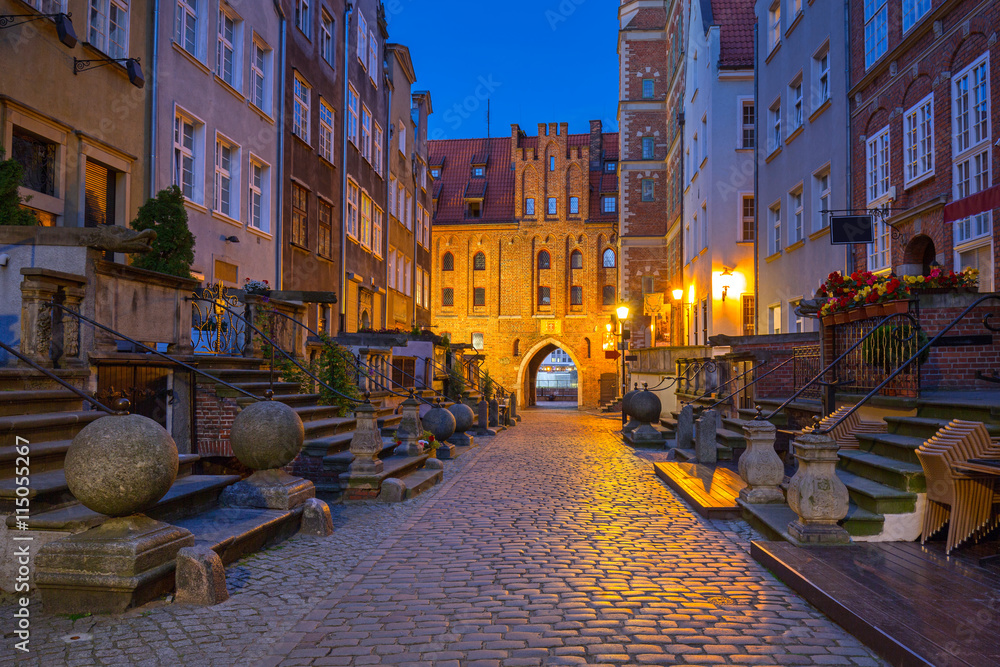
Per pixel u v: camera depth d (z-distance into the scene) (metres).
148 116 14.41
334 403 13.30
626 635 4.65
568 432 25.34
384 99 31.94
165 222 12.41
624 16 46.62
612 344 52.97
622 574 6.12
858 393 10.25
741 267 27.50
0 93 10.65
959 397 8.40
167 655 4.39
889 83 16.12
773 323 24.12
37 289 7.59
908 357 9.15
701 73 30.03
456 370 27.02
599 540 7.46
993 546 6.39
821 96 20.28
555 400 72.38
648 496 10.38
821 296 11.17
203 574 5.34
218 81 16.88
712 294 27.52
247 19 18.25
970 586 5.18
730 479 10.88
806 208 20.88
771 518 7.54
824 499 6.54
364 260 28.42
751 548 6.72
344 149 25.41
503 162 60.41
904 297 9.27
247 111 18.34
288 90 20.61
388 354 18.45
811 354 13.41
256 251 18.80
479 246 57.03
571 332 55.75
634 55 45.28
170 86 15.00
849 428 9.03
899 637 4.15
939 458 6.30
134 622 4.93
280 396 10.83
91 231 8.23
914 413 8.44
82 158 12.49
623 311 29.31
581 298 56.19
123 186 13.71
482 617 5.04
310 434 10.50
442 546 7.23
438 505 9.69
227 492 7.66
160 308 9.98
